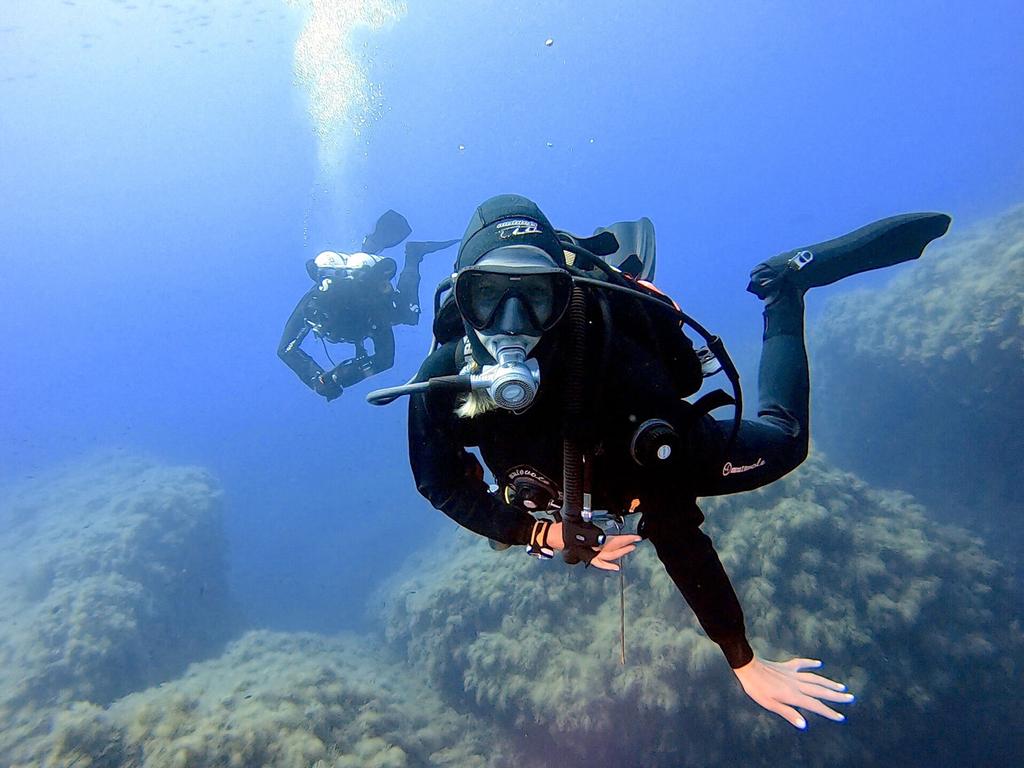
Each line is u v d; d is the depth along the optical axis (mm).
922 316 13312
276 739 6109
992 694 7668
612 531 2377
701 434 1692
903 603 7660
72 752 5734
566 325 1481
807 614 7426
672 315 1723
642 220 3172
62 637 9867
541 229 1701
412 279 8109
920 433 13688
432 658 9172
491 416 1607
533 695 7727
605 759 7418
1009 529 11938
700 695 7199
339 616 17391
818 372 16625
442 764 7484
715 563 1731
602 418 1520
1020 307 11102
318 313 7188
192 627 12680
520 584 8805
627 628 7746
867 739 7281
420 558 15938
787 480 8586
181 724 6090
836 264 2588
